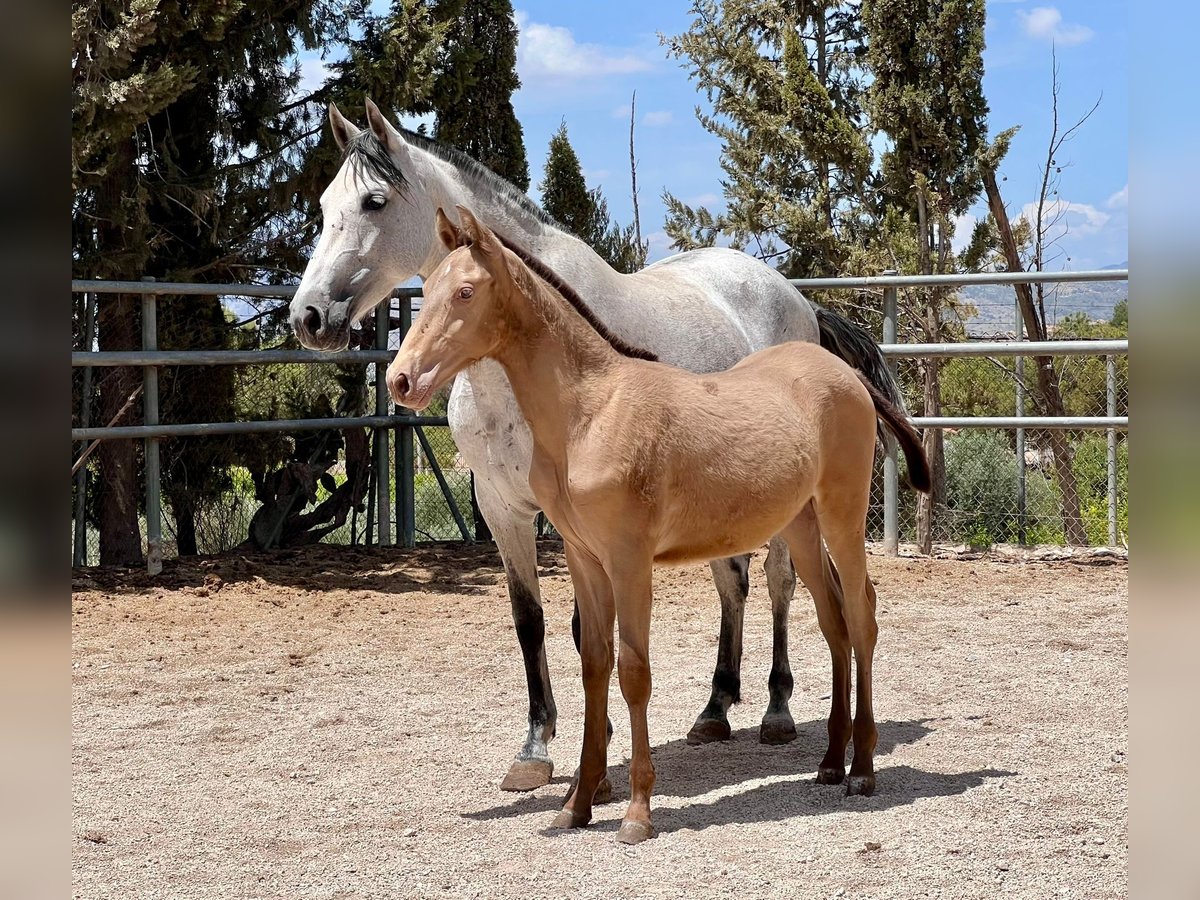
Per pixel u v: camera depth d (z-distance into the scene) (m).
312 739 5.02
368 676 6.18
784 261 16.80
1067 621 7.14
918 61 13.75
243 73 10.05
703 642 6.92
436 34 10.15
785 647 5.05
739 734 5.07
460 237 3.74
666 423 3.72
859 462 4.23
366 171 4.54
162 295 9.52
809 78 15.29
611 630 3.88
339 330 4.52
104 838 3.75
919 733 4.84
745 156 16.62
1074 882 3.12
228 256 10.11
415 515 11.18
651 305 4.98
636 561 3.65
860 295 13.61
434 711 5.48
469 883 3.28
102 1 8.46
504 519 4.53
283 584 8.58
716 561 5.04
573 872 3.34
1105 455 11.15
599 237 14.19
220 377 10.08
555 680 6.07
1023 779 4.13
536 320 3.73
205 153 10.30
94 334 9.31
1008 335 12.77
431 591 8.44
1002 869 3.23
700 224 17.50
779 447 3.94
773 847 3.49
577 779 3.89
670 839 3.62
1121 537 10.37
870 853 3.39
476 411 4.43
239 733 5.12
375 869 3.43
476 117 11.75
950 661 6.17
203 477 10.17
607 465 3.62
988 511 10.50
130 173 9.48
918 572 8.81
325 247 4.56
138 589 8.30
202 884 3.33
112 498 9.49
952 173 14.02
